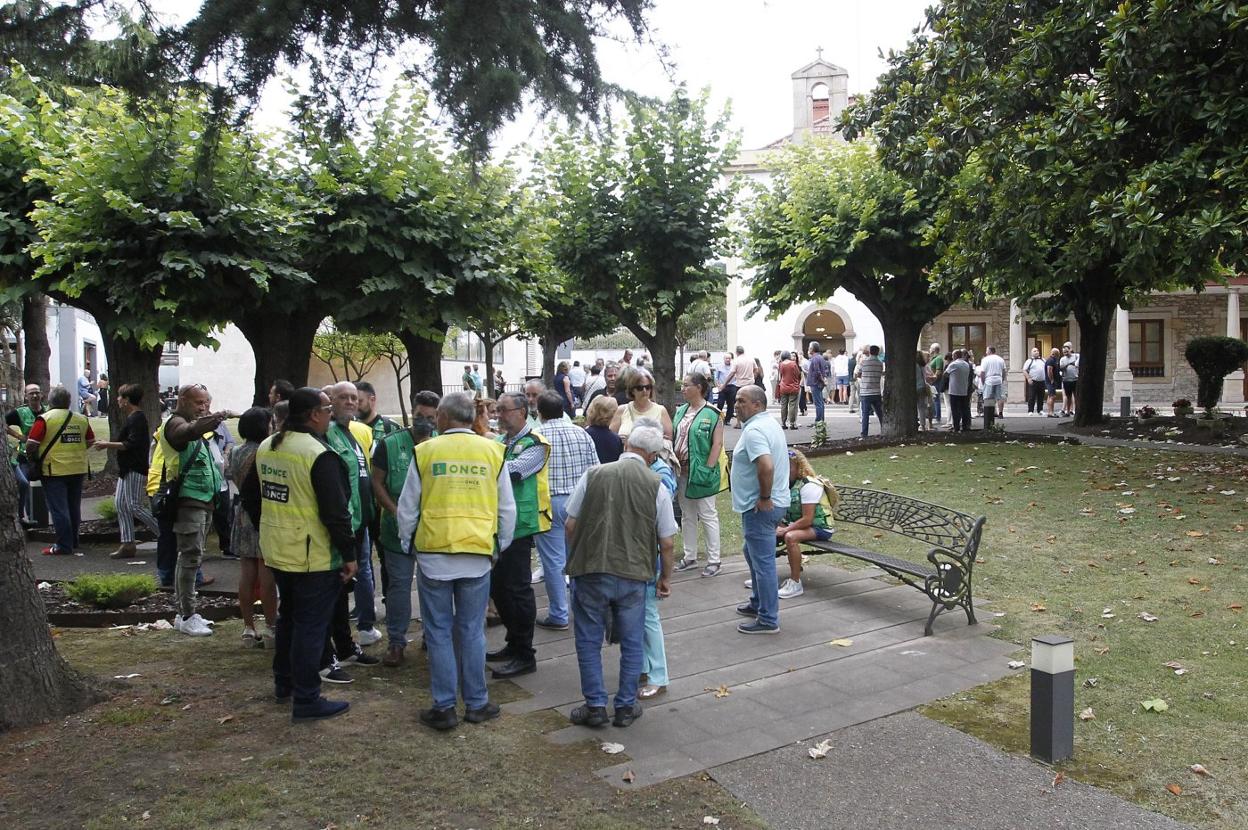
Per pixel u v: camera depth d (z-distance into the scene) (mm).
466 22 4254
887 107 13195
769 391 32625
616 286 16156
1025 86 11594
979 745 4406
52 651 4801
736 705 4957
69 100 11234
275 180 10797
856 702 4973
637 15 4617
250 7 4215
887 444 16125
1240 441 14328
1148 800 3840
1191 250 9805
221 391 30812
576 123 4840
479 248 12094
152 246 9656
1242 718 4641
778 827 3643
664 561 4949
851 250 15422
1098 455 13711
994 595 7016
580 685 5348
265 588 5965
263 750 4305
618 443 7148
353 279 12070
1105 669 5355
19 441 10664
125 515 9016
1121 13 9977
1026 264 12695
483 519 4672
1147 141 10961
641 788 3975
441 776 4059
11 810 3693
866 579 7660
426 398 5688
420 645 6211
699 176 15539
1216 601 6516
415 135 11781
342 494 4637
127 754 4234
